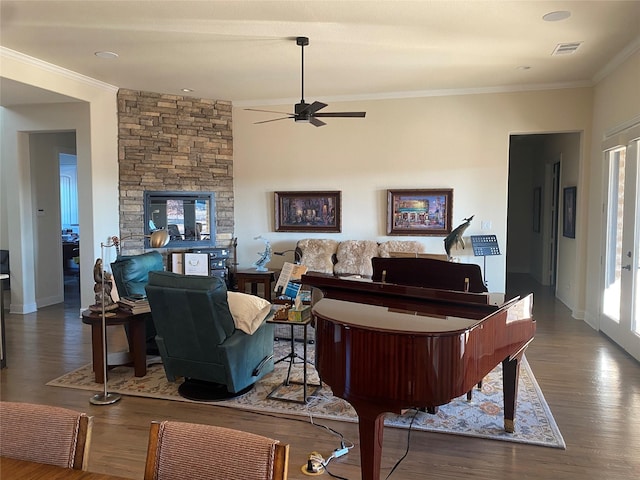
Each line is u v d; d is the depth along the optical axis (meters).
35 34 4.26
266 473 1.28
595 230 5.78
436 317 2.59
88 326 5.77
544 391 3.80
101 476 1.30
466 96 6.38
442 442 3.01
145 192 6.52
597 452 2.88
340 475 2.64
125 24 4.03
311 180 6.98
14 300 6.50
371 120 6.71
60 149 7.20
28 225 6.53
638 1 3.54
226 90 6.42
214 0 3.54
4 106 6.21
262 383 3.93
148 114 6.51
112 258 6.28
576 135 6.57
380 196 6.75
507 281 9.15
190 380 3.95
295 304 3.62
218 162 7.07
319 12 3.77
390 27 4.07
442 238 6.56
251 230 7.23
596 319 5.66
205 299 3.26
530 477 2.62
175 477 1.35
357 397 2.25
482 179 6.40
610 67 5.17
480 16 3.83
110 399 3.59
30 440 1.45
